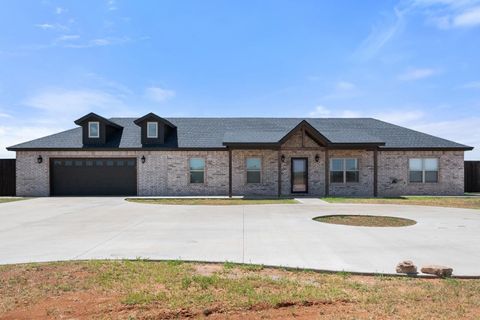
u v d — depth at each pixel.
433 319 4.40
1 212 14.50
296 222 11.73
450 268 6.11
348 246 8.22
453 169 22.62
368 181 22.62
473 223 11.59
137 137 23.86
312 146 22.56
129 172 22.55
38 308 4.71
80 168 22.53
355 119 27.70
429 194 22.64
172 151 22.41
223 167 22.53
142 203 17.81
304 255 7.40
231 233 9.84
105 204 17.39
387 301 4.96
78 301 4.94
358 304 4.85
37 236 9.54
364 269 6.41
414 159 22.73
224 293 5.18
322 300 4.95
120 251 7.80
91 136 22.88
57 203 17.88
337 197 21.00
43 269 6.36
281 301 4.88
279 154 21.55
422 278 6.04
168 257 7.27
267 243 8.56
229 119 27.20
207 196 21.84
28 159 22.36
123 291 5.30
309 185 22.61
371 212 14.20
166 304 4.80
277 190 22.53
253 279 5.81
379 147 22.31
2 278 5.88
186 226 11.01
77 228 10.74
